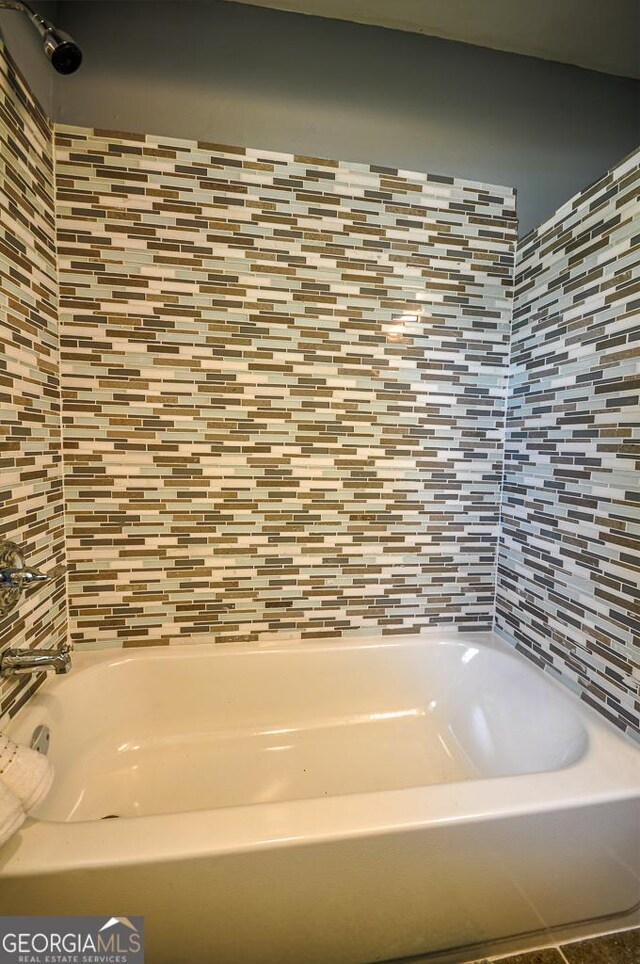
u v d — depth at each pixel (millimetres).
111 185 1280
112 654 1419
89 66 1263
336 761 1407
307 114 1387
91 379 1326
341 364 1469
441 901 882
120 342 1330
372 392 1499
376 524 1555
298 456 1476
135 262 1316
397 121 1444
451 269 1510
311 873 813
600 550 1169
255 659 1479
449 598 1642
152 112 1301
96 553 1393
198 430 1405
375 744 1468
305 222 1398
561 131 1562
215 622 1496
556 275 1340
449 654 1584
